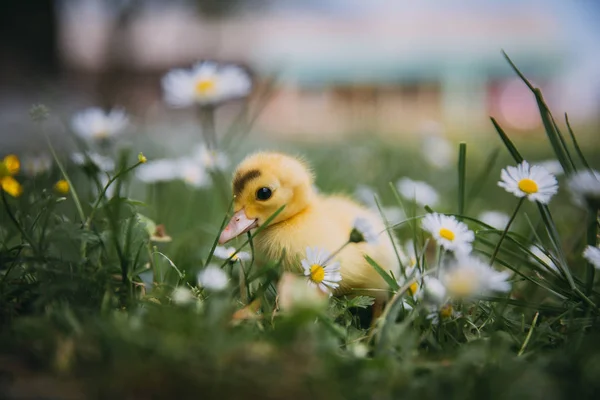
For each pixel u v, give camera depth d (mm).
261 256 340
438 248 307
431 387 233
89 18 3020
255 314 293
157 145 928
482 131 1834
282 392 227
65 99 1101
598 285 340
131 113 1493
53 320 258
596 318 288
